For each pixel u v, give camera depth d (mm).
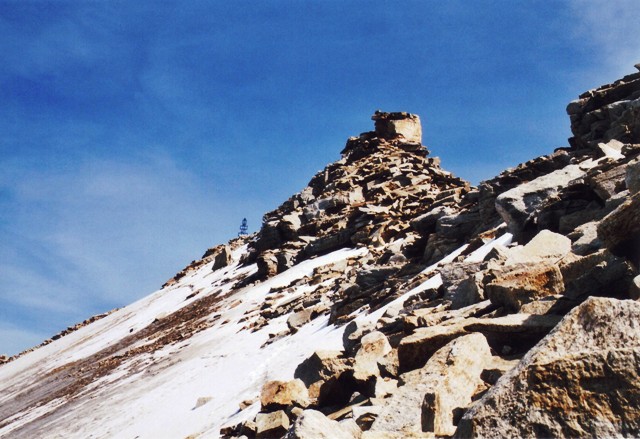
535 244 13977
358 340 16875
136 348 57688
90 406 34719
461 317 11156
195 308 70188
